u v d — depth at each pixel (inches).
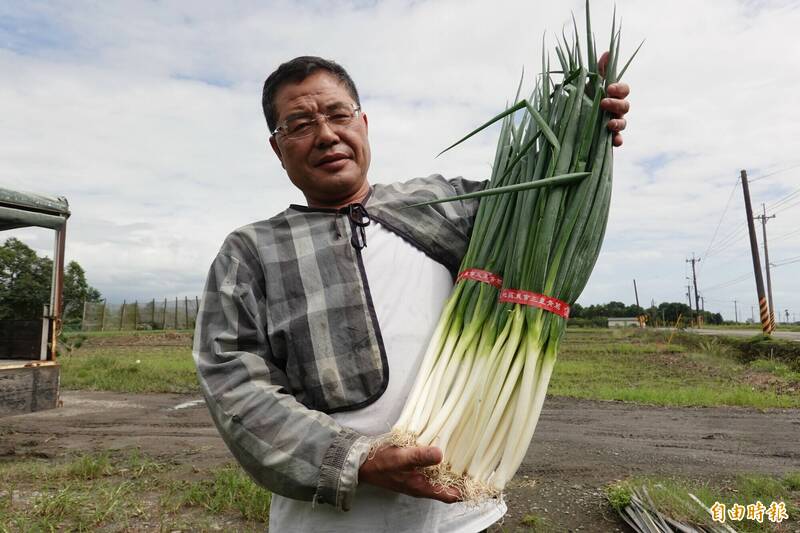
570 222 49.6
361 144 53.7
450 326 51.5
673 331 922.1
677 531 119.9
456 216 57.8
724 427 229.9
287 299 49.1
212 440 205.8
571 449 192.5
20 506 130.8
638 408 274.5
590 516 131.9
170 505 133.0
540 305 48.8
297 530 48.6
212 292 50.6
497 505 55.1
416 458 38.6
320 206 54.9
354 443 41.7
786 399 294.4
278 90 52.1
